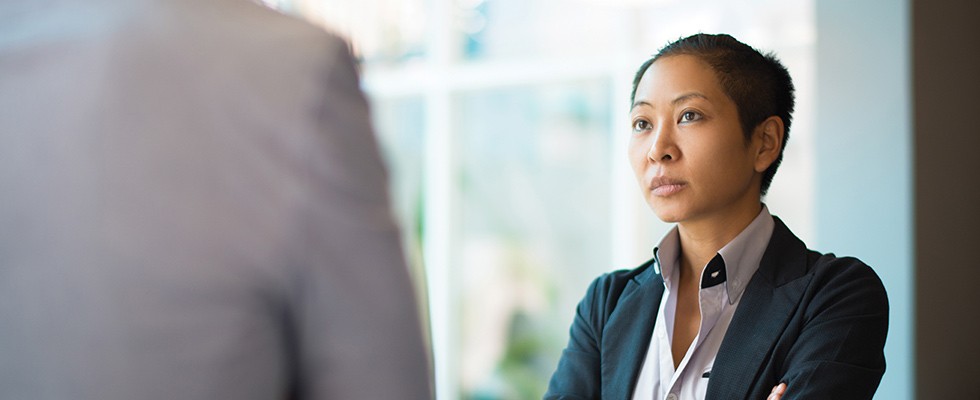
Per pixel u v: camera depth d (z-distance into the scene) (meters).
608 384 1.54
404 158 5.46
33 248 0.62
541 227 5.10
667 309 1.50
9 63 0.65
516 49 5.07
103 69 0.63
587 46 4.78
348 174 0.62
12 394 0.62
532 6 5.00
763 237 1.46
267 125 0.61
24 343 0.62
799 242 1.50
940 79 2.65
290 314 0.64
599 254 4.91
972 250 2.74
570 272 5.03
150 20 0.64
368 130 0.65
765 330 1.40
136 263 0.60
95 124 0.62
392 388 0.63
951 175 2.68
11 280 0.62
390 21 5.40
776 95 1.46
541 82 5.03
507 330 5.24
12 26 0.66
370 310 0.63
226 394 0.60
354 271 0.62
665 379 1.46
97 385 0.60
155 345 0.60
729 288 1.44
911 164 2.55
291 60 0.63
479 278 5.32
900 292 2.56
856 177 2.68
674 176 1.41
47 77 0.64
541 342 5.14
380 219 0.64
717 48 1.43
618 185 4.79
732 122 1.41
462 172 5.34
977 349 2.74
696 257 1.50
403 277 0.66
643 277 1.60
